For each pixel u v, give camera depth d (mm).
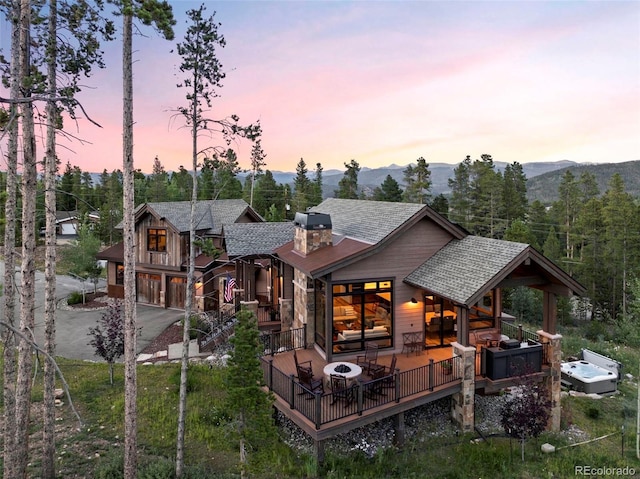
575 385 18578
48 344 10695
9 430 9203
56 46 10164
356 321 15773
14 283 9359
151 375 16938
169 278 28125
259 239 21797
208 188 62375
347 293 15492
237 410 9492
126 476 9594
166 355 19438
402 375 13836
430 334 16719
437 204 57125
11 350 9258
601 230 44844
